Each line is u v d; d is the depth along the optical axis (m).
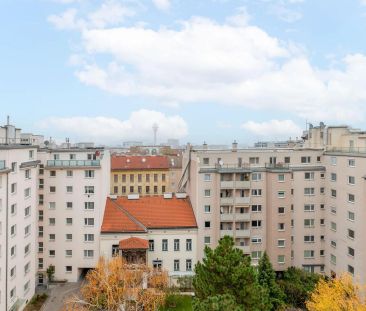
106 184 70.75
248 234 65.19
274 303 49.28
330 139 73.44
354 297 42.00
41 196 65.19
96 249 65.00
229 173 65.19
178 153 134.25
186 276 61.88
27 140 80.56
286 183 65.19
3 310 45.94
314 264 67.56
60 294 59.62
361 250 55.62
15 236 49.91
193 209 68.00
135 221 65.62
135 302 44.72
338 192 62.69
